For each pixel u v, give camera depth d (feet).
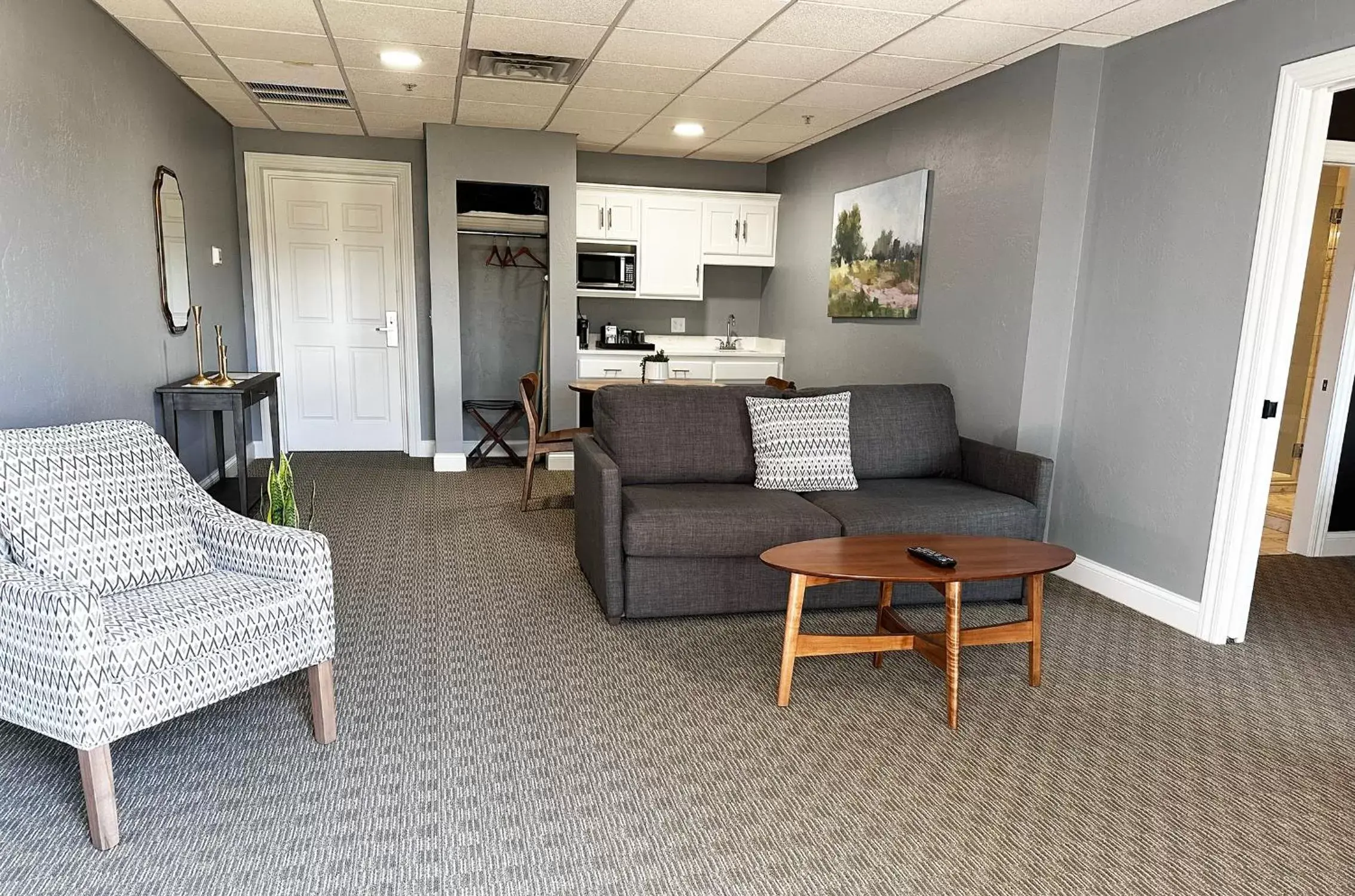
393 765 7.18
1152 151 11.05
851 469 11.92
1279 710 8.45
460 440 19.27
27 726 6.10
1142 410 11.25
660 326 22.57
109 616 6.31
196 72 14.12
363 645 9.73
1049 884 5.78
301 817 6.41
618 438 11.73
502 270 20.97
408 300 20.61
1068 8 10.26
